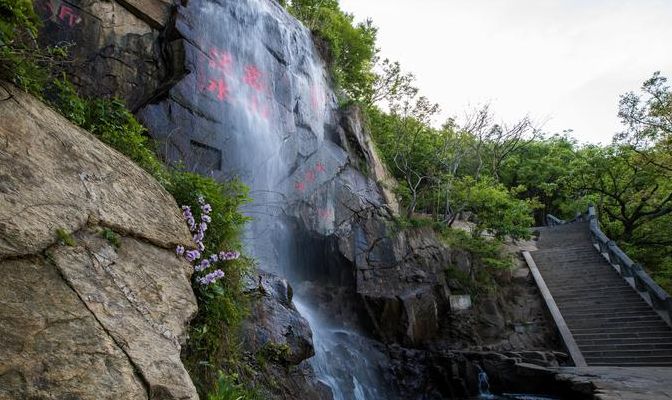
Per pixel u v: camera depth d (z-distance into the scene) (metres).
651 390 7.90
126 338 2.12
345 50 20.03
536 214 35.69
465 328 14.13
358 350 10.80
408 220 15.31
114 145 3.56
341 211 12.91
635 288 15.02
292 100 11.48
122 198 2.88
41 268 2.02
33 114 2.65
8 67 2.61
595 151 26.09
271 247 10.65
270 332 5.32
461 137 21.06
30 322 1.79
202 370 3.35
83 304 2.07
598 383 8.66
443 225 17.05
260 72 10.27
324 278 12.93
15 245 1.98
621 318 13.74
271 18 11.35
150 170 3.74
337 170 13.41
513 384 11.12
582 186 25.61
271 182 10.54
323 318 11.83
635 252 22.27
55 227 2.23
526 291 16.80
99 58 6.77
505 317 15.24
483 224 18.22
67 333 1.88
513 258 18.73
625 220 23.73
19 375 1.61
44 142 2.58
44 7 6.18
